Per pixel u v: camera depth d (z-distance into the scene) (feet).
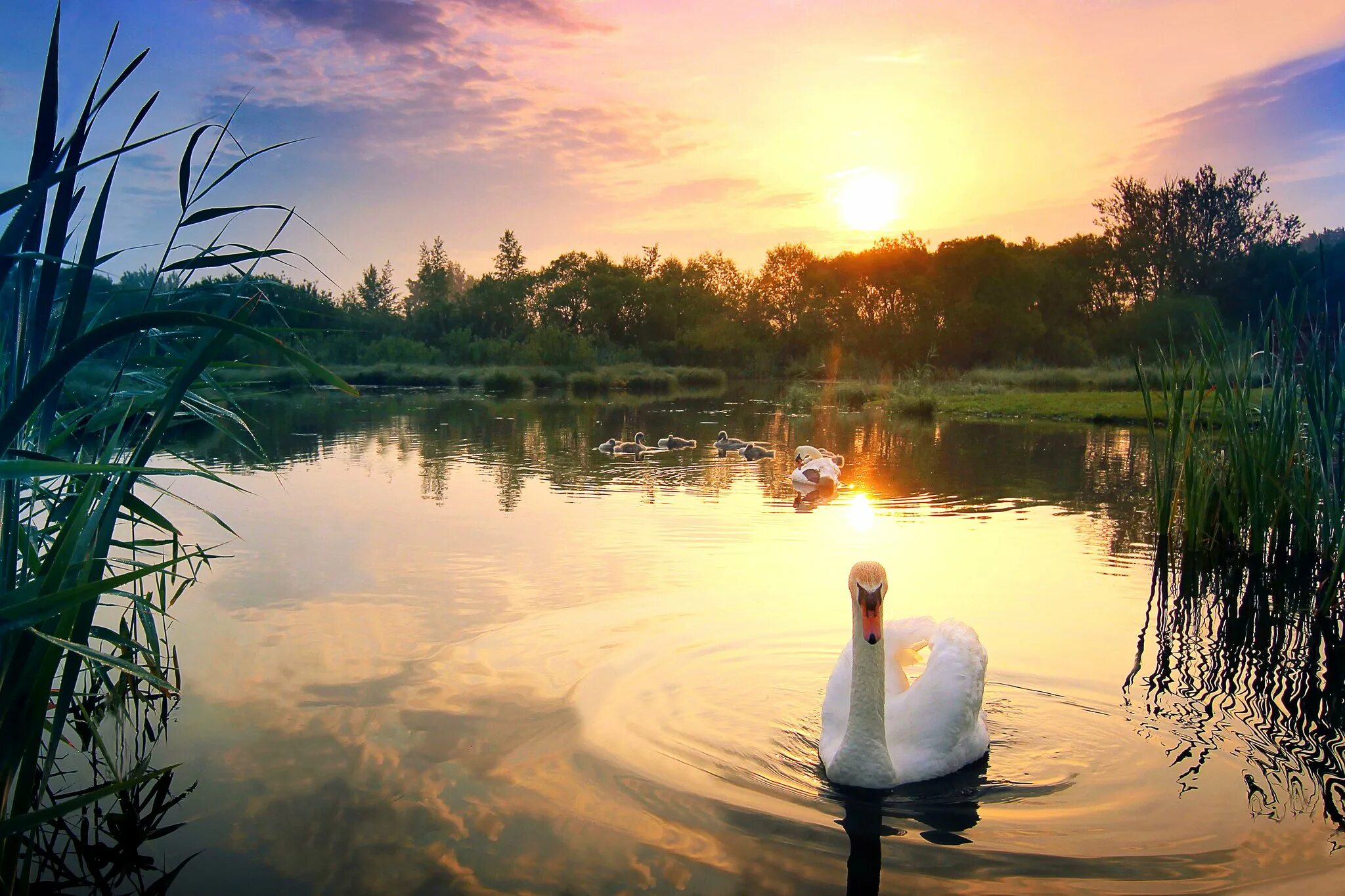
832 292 268.41
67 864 16.46
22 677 13.83
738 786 19.54
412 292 367.45
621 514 48.70
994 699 24.54
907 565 37.91
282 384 156.25
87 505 14.21
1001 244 247.91
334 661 25.88
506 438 89.25
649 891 15.76
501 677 24.94
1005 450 81.25
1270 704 24.17
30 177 13.50
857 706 19.52
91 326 17.88
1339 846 17.34
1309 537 36.68
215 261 16.57
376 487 56.95
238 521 45.42
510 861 16.56
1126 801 19.16
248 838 17.20
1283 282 224.12
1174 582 35.78
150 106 15.03
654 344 294.66
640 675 25.30
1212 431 41.68
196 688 23.99
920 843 17.47
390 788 18.99
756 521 47.06
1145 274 273.13
